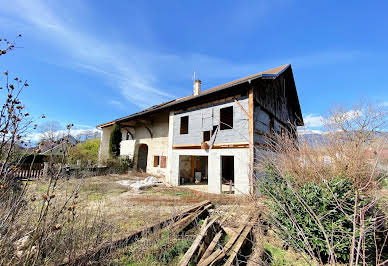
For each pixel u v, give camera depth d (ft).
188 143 34.47
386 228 9.35
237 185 26.08
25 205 8.02
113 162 47.52
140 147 55.16
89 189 23.79
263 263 8.87
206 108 32.60
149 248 10.21
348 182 10.47
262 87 31.50
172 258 10.10
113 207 18.39
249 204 16.16
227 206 19.52
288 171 14.58
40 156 31.45
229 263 8.86
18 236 6.85
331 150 14.87
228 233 13.48
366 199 8.96
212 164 29.50
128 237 10.72
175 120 38.24
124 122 54.65
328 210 9.70
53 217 7.53
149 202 20.88
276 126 36.86
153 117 49.49
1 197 6.85
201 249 10.68
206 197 23.94
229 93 29.50
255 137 26.71
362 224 4.85
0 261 5.86
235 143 27.22
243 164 25.79
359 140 14.56
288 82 43.80
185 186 34.17
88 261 7.74
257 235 12.34
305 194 10.70
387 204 9.40
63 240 7.79
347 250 9.33
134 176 43.50
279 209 11.48
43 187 13.55
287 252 11.28
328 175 13.11
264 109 31.58
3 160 7.02
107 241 9.64
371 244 9.31
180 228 13.32
